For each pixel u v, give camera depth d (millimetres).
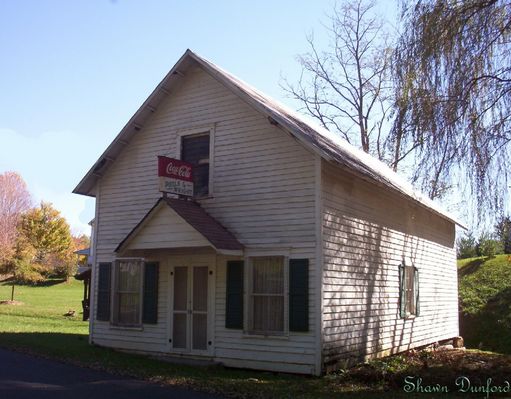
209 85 14383
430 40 12188
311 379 11398
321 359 11656
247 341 12680
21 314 26641
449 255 21703
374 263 14438
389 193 15789
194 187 14383
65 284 54156
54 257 55031
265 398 9539
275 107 15102
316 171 12266
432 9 12312
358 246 13633
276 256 12539
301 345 11898
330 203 12562
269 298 12633
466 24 11898
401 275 16156
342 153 14273
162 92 14875
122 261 15367
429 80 12141
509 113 11500
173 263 14281
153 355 14164
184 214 12812
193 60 14242
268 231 12727
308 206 12266
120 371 11734
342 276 12727
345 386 10805
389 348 15023
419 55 12305
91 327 15648
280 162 12844
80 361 12797
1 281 56312
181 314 14023
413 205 17312
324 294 11938
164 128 15055
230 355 12898
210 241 12242
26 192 67250
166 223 13086
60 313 27875
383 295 14820
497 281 27609
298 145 12625
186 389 10211
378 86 31953
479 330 23625
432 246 19469
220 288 13359
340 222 12891
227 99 13984
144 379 11000
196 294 13852
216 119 14086
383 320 14719
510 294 25328
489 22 11742
